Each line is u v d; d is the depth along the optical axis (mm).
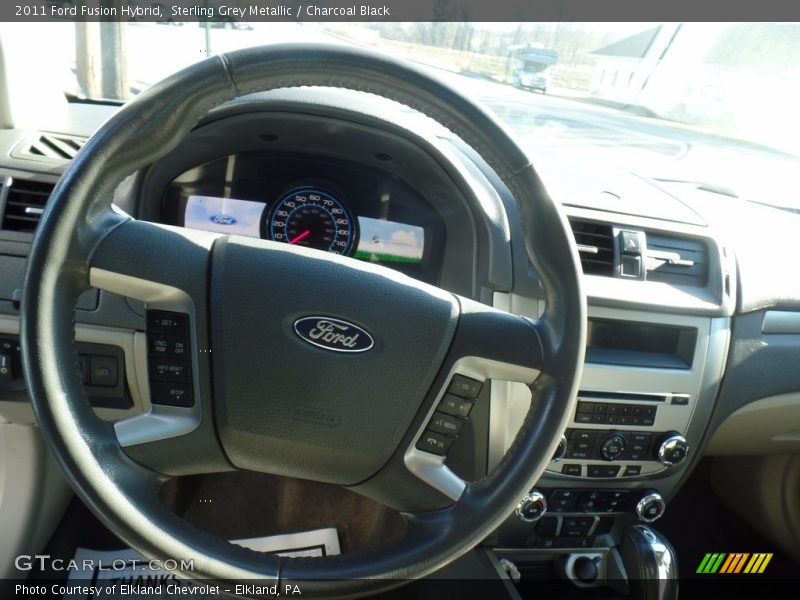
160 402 860
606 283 1273
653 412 1312
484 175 1224
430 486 890
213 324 831
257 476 1497
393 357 842
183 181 1259
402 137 1132
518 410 1240
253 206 1288
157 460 869
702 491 2049
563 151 1732
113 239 789
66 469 771
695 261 1336
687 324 1298
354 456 888
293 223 1301
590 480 1348
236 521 1478
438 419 874
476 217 1176
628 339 1309
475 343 837
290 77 742
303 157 1261
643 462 1348
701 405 1345
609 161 1732
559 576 1482
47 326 742
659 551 1314
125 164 752
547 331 840
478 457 1259
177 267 807
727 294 1312
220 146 1201
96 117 1410
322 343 838
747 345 1361
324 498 1497
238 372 844
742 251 1385
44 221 725
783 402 1418
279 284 828
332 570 851
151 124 734
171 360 845
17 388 1180
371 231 1315
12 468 1302
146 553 815
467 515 863
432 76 747
